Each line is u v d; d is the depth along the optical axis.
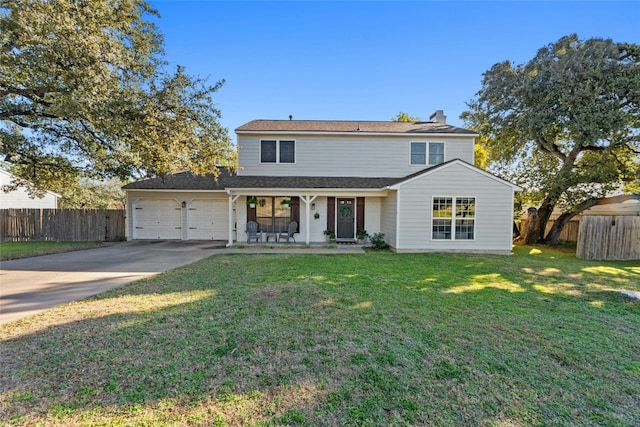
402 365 3.12
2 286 6.17
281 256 10.09
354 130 14.08
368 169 14.14
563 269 8.48
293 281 6.51
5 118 9.21
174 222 14.77
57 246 12.49
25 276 7.10
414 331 3.98
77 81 7.25
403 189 11.18
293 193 12.50
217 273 7.31
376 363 3.15
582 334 3.98
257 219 13.71
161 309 4.71
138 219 14.73
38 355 3.23
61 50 6.93
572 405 2.54
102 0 8.02
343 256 10.17
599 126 11.72
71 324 4.11
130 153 9.64
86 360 3.14
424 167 14.12
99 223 14.59
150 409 2.39
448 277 7.13
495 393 2.68
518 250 12.77
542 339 3.80
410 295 5.61
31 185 14.31
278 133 13.95
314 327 4.05
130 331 3.88
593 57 11.94
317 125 15.04
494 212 11.22
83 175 12.97
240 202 13.63
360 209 13.78
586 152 14.64
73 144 11.32
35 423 2.22
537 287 6.40
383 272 7.56
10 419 2.26
